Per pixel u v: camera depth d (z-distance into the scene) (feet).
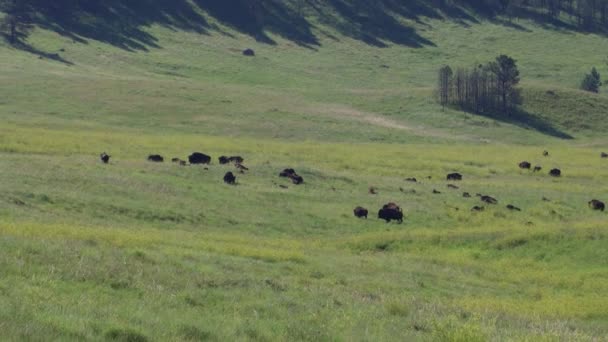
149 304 70.33
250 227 185.26
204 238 154.81
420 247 171.22
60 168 211.61
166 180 219.82
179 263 101.76
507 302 115.55
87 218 164.66
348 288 107.45
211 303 77.36
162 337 57.21
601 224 177.27
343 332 69.46
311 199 222.48
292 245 161.07
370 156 334.24
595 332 90.33
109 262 87.56
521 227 192.44
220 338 60.34
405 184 262.67
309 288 98.17
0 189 169.68
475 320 77.71
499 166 330.95
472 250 168.96
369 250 169.07
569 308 114.42
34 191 174.29
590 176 310.65
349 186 250.98
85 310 61.98
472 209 227.81
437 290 122.21
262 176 247.91
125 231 144.36
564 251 162.50
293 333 65.82
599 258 156.87
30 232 117.70
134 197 192.44
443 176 293.84
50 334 51.47
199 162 272.31
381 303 91.76
